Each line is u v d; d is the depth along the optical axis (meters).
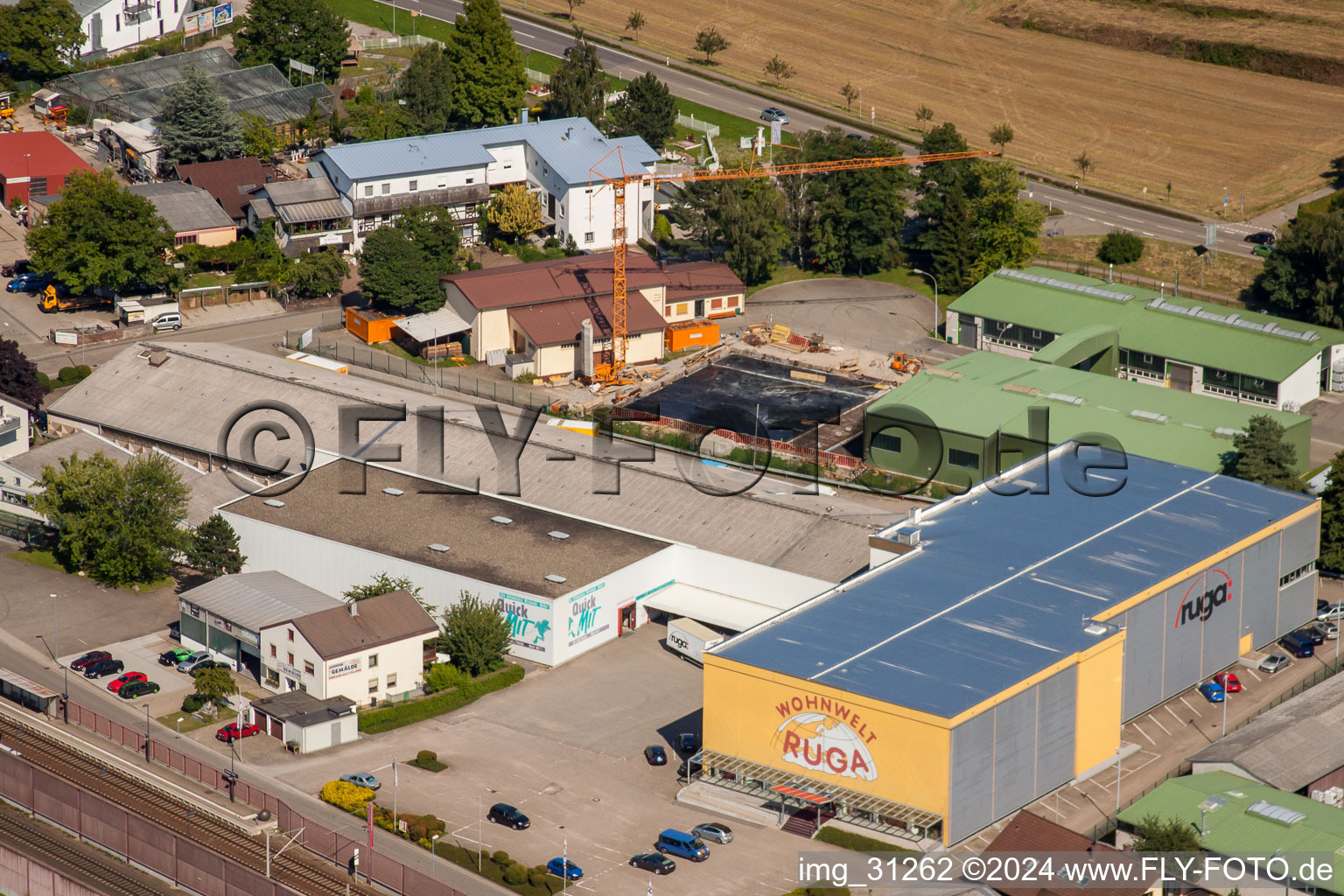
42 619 163.25
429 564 161.62
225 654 156.75
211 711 148.38
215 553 167.62
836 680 131.38
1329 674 156.88
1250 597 158.12
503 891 124.38
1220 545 154.62
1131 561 151.38
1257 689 154.38
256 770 139.75
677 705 151.00
